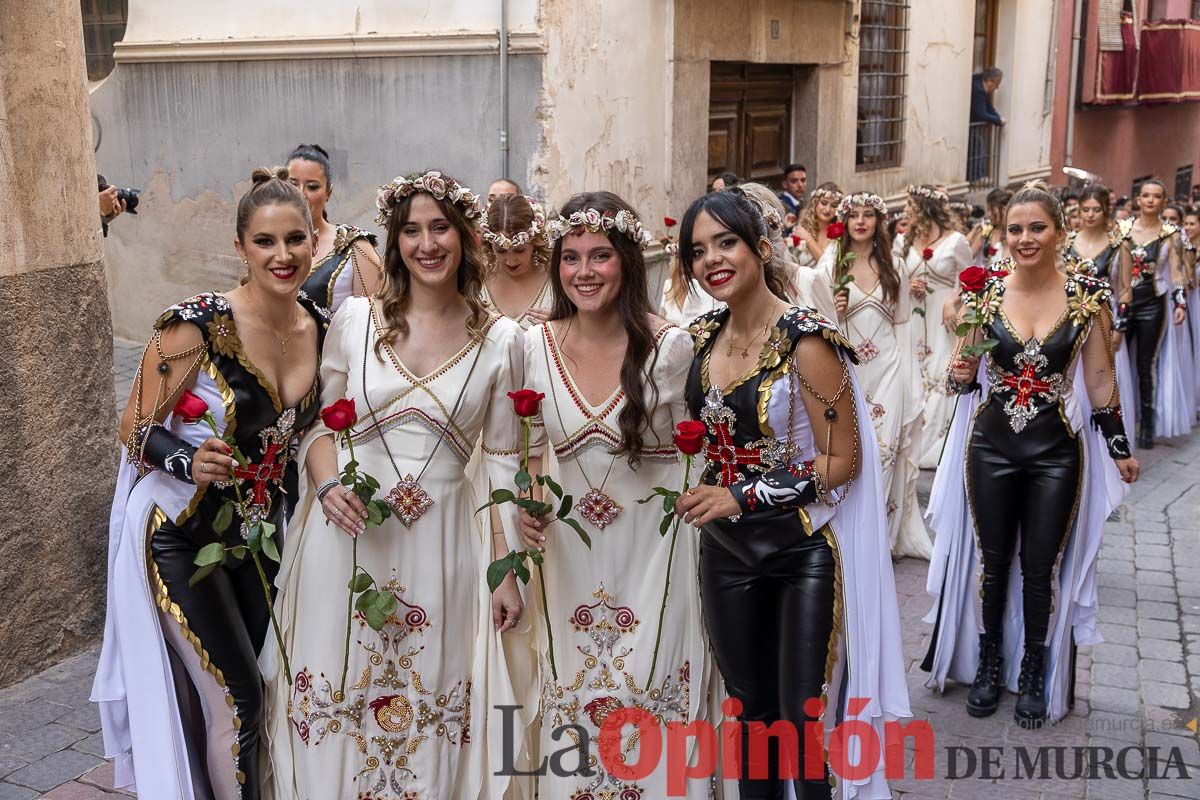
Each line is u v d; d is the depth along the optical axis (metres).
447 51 8.63
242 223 3.30
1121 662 5.34
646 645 3.52
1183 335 9.79
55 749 4.33
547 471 3.70
